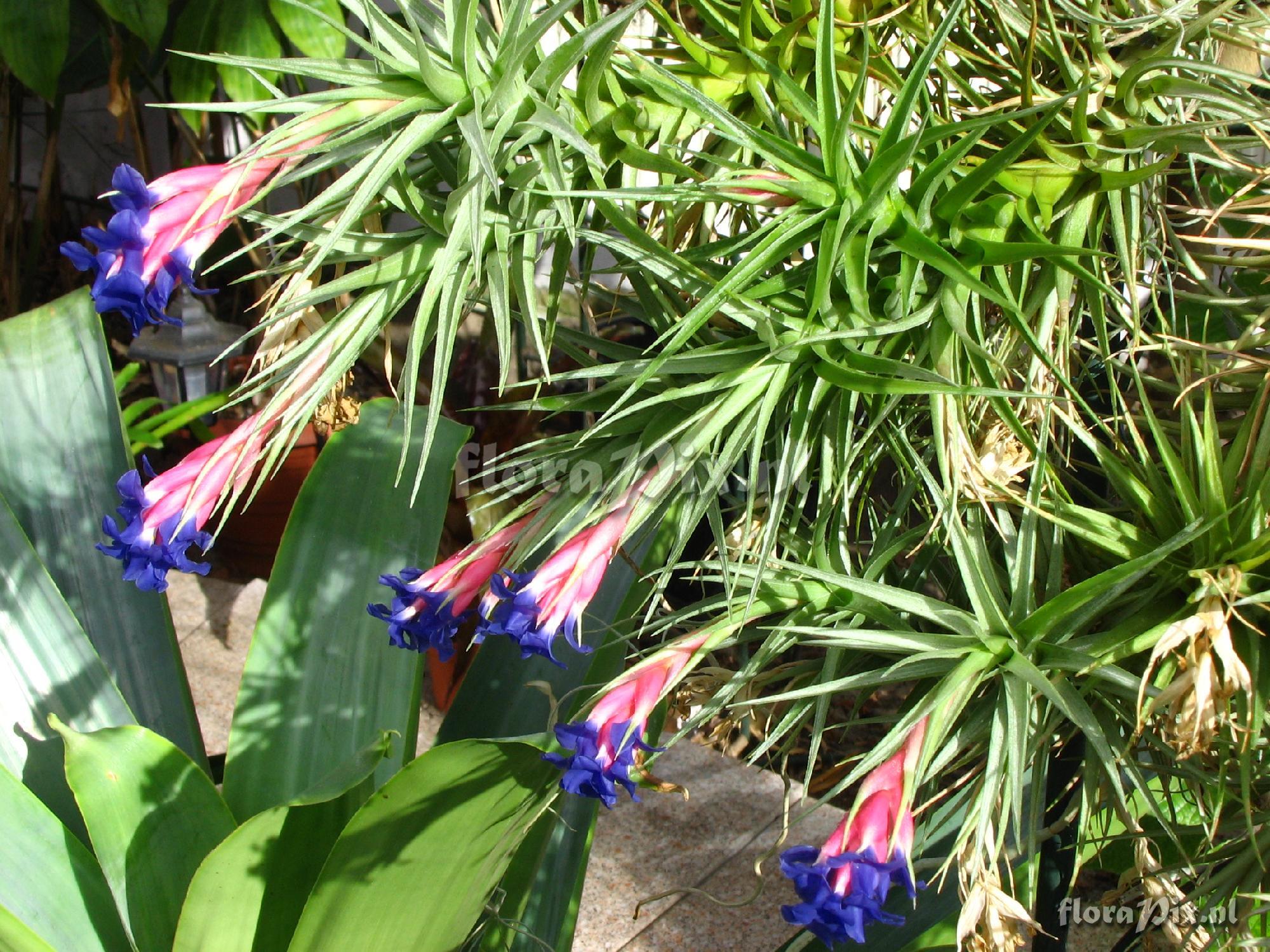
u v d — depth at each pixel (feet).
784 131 1.36
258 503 4.63
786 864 1.14
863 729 3.73
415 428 2.39
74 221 7.09
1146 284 1.61
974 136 1.16
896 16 1.50
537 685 1.48
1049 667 1.33
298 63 1.12
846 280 1.24
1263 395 1.34
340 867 1.51
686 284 1.25
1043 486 1.55
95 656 2.09
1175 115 1.49
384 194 1.19
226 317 5.74
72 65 4.76
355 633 2.22
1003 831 1.28
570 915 2.12
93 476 2.32
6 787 1.77
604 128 1.25
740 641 1.55
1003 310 1.48
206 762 2.28
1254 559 1.28
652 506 1.23
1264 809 1.51
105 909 1.85
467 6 1.09
